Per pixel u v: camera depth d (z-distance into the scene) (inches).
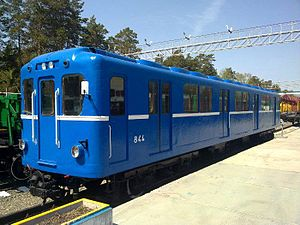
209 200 277.0
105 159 249.9
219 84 485.1
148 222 227.5
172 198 281.7
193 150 402.0
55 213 193.2
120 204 281.6
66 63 258.2
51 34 1413.6
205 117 435.8
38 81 280.2
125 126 274.4
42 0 1381.6
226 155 553.3
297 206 263.3
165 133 337.7
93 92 246.5
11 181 367.6
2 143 367.2
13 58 1330.0
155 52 1264.8
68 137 256.1
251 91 643.5
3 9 1418.6
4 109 374.6
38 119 277.7
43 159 275.3
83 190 314.2
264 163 455.2
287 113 1368.1
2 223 244.2
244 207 259.8
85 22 1567.4
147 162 306.2
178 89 363.9
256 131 679.1
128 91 278.8
